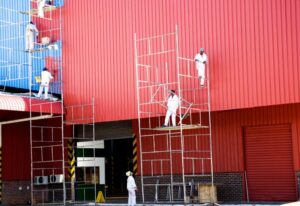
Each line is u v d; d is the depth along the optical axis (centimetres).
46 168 3066
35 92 3031
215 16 2505
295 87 2289
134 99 2723
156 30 2673
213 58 2495
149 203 2750
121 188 3753
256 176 2670
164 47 2642
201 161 2812
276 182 2611
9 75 2927
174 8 2623
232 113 2739
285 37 2327
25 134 3238
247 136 2712
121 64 2781
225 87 2456
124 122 3170
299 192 2516
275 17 2353
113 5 2830
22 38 3036
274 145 2630
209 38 2512
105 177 3606
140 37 2725
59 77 2983
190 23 2570
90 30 2898
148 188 2975
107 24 2842
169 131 2712
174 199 2853
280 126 2619
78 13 2944
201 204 2584
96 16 2884
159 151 2692
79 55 2925
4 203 3070
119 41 2795
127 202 2920
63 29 2988
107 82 2822
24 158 3219
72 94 2934
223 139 2755
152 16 2692
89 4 2912
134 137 3053
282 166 2600
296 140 2550
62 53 2978
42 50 2962
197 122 2809
